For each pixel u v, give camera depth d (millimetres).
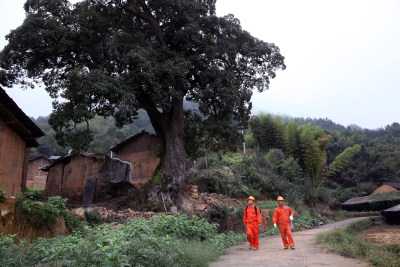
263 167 34094
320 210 33156
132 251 5598
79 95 14305
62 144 15539
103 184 22406
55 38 15195
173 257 6039
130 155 28703
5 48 15312
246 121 21281
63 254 4996
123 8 18516
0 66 15945
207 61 17766
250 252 9008
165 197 16703
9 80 16734
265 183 29922
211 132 19031
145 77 15203
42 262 4801
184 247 7254
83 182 23859
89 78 13797
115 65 17141
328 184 56438
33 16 15617
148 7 19203
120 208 16891
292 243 9156
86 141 14984
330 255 7598
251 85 21672
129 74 15742
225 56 20016
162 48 17375
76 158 24859
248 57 20109
